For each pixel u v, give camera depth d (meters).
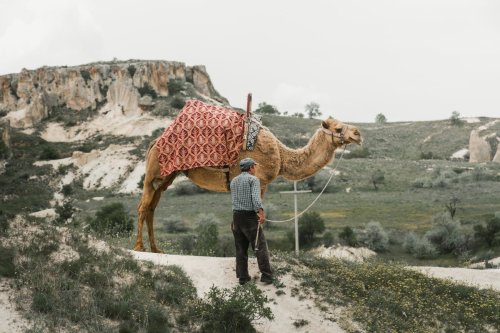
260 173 10.80
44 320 7.49
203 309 8.73
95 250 9.74
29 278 8.22
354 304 9.90
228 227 52.62
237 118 10.91
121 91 115.88
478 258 39.59
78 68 121.38
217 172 10.91
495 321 10.70
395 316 9.90
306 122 128.62
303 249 42.88
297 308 9.41
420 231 48.97
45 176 87.69
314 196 70.12
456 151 116.94
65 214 34.66
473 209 58.22
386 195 69.50
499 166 91.50
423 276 12.09
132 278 9.25
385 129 134.62
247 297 8.63
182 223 51.59
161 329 7.93
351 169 85.19
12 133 107.44
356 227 50.72
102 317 7.93
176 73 126.69
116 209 44.59
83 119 112.94
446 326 10.14
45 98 117.44
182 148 10.93
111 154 94.75
